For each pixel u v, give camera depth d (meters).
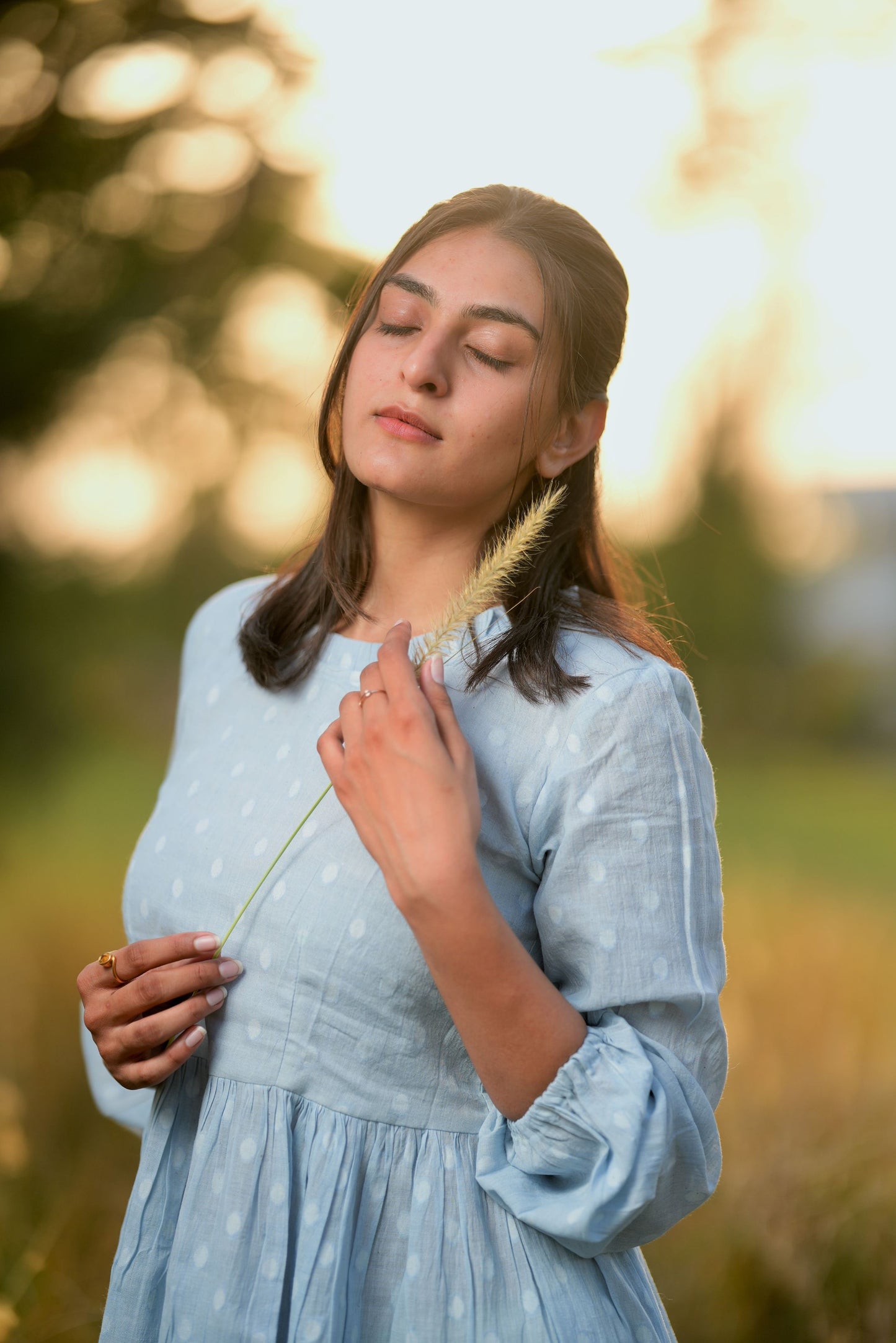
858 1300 2.59
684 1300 2.67
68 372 4.06
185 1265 1.44
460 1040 1.44
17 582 4.61
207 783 1.64
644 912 1.37
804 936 4.65
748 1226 2.76
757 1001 3.85
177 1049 1.50
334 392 1.72
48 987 4.12
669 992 1.35
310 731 1.60
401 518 1.64
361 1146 1.43
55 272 3.90
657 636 1.60
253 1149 1.44
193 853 1.58
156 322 4.02
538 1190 1.38
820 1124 3.02
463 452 1.52
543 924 1.42
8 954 4.53
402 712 1.33
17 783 4.89
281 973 1.46
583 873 1.38
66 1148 3.14
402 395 1.51
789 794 14.93
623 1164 1.28
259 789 1.57
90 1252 2.72
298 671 1.65
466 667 1.51
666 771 1.40
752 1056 3.42
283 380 4.10
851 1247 2.66
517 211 1.57
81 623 4.87
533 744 1.43
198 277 3.98
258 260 3.97
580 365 1.57
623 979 1.35
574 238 1.57
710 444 13.13
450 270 1.52
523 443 1.54
